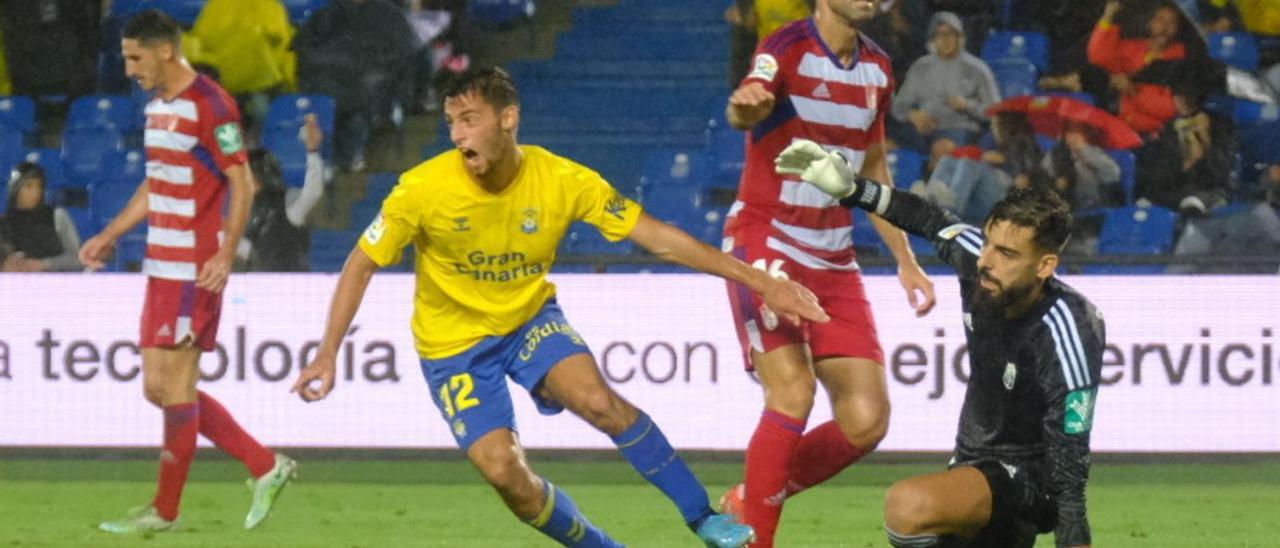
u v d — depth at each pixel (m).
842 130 19.55
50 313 31.34
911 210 16.72
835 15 19.16
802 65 19.19
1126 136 36.28
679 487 17.14
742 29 40.34
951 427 29.92
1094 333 15.31
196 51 40.53
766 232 19.58
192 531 24.25
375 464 32.28
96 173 40.75
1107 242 35.62
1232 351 29.78
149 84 23.23
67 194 40.91
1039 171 36.25
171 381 23.66
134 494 28.39
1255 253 34.94
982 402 16.25
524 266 17.47
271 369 30.92
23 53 43.09
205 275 23.55
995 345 15.78
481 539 23.56
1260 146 38.50
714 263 17.17
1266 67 40.66
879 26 38.81
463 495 28.19
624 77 43.19
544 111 42.81
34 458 32.72
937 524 15.81
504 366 17.80
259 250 35.75
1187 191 37.34
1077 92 38.72
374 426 30.86
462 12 43.03
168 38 23.22
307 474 30.89
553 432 31.00
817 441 20.25
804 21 19.45
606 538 17.97
